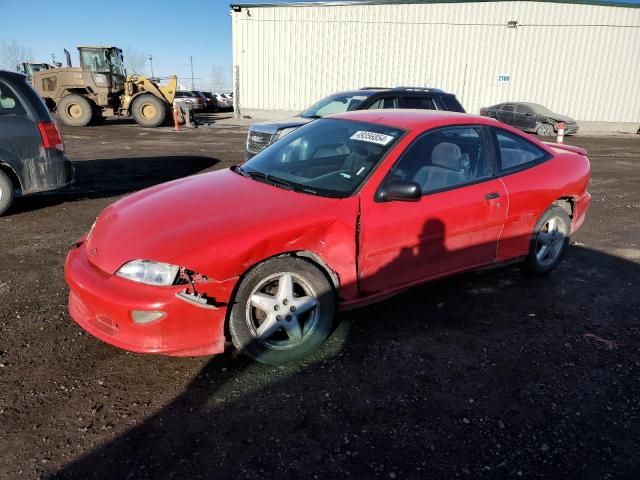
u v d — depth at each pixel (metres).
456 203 3.53
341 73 25.31
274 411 2.60
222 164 10.81
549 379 2.96
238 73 25.52
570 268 4.75
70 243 5.12
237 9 24.52
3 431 2.39
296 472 2.21
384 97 8.48
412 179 3.39
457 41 24.69
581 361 3.16
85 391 2.71
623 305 3.96
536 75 25.11
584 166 4.64
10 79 5.73
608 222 6.56
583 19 24.22
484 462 2.30
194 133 18.16
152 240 2.75
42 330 3.32
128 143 14.44
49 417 2.50
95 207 6.64
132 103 19.77
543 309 3.85
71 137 15.66
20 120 5.77
